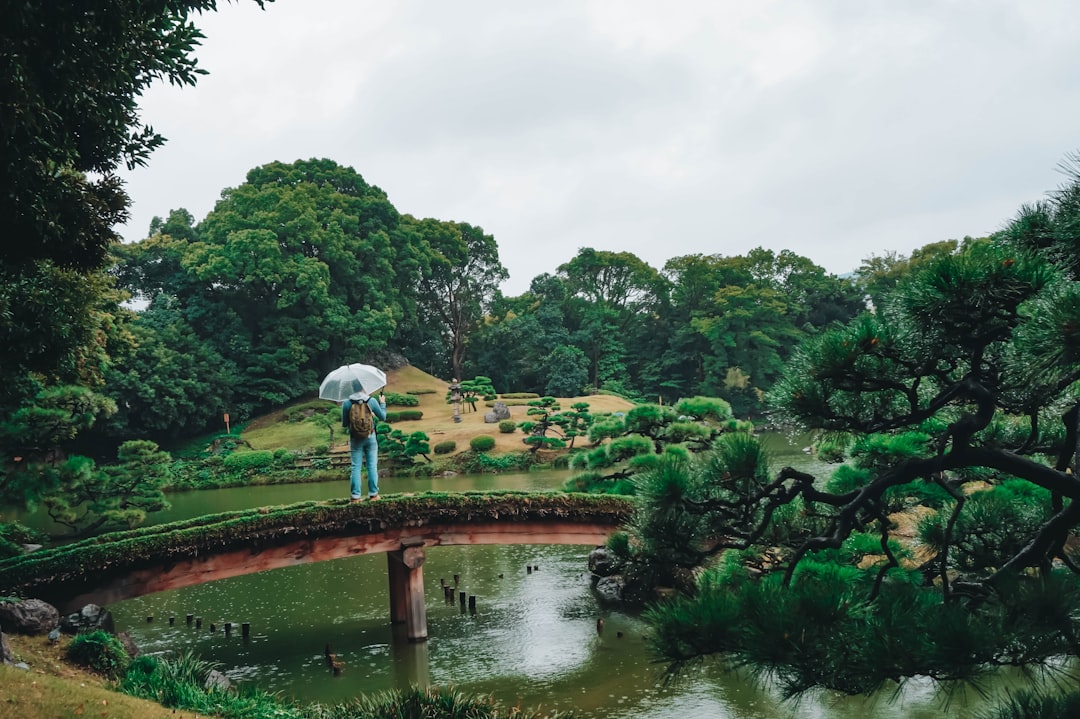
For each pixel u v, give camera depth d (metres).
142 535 12.79
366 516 13.85
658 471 4.66
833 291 78.00
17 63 5.41
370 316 59.81
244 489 37.75
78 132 7.41
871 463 6.07
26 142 5.95
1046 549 4.01
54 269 11.16
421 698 8.55
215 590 18.00
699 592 3.70
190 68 7.22
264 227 57.94
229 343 56.22
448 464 39.44
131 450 25.20
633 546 5.92
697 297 76.94
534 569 19.05
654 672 11.52
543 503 14.87
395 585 14.57
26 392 18.88
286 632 14.46
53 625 10.97
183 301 59.94
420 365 75.31
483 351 77.25
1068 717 3.21
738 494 4.54
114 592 12.45
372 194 70.31
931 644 2.96
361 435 14.05
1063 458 4.09
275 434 50.47
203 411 50.75
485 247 78.81
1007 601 3.19
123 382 44.91
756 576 5.23
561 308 81.44
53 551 12.11
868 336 3.71
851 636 3.11
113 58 6.41
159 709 7.01
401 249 68.06
